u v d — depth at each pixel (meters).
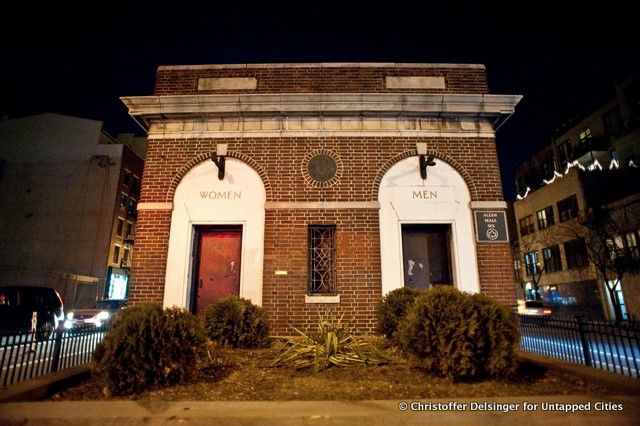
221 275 9.52
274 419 3.61
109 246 33.81
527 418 3.62
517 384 4.94
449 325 5.13
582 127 34.66
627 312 24.80
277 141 9.98
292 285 9.10
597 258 26.41
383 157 9.91
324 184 9.71
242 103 9.90
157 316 5.10
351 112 10.02
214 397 4.52
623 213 25.12
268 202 9.55
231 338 7.43
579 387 4.76
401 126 10.09
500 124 10.35
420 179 9.79
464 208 9.65
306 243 9.34
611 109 31.59
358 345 6.46
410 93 9.86
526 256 36.94
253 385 5.01
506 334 5.16
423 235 9.85
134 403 3.98
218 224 9.57
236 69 10.52
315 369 5.60
